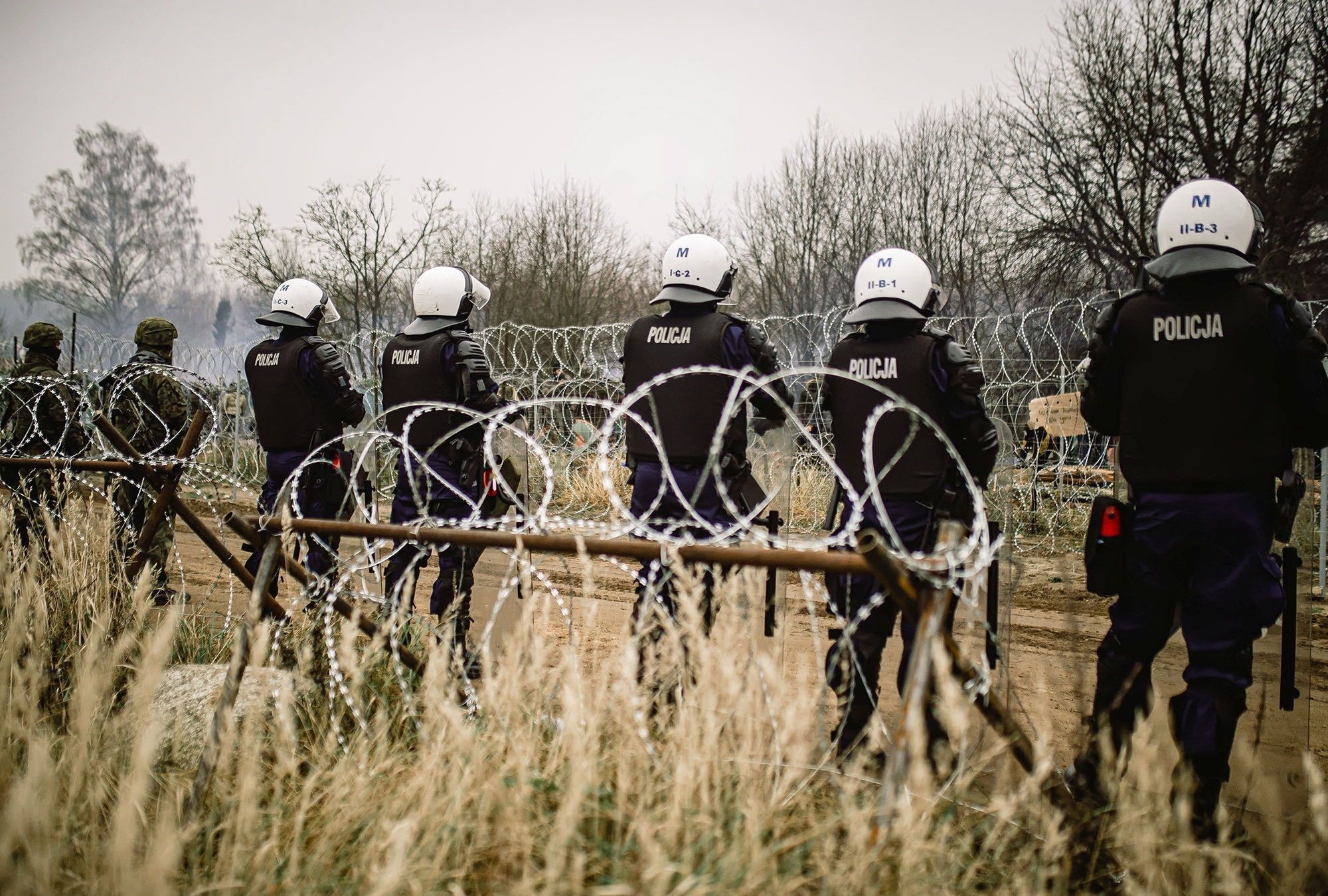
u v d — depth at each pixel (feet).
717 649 8.71
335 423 19.42
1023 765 8.34
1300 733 11.42
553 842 7.20
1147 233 61.31
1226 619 10.48
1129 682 10.43
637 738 8.50
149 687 9.17
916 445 12.21
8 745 9.32
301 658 11.51
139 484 16.61
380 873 7.22
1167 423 10.93
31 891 7.30
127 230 193.06
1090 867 8.48
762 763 8.24
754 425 14.94
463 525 10.09
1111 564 11.27
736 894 6.91
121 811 7.23
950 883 7.15
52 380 20.11
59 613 13.00
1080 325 24.11
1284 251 56.39
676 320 14.34
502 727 8.83
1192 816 9.24
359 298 64.44
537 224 82.02
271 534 10.32
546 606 10.38
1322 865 8.20
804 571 8.19
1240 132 58.54
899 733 7.00
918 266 12.65
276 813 8.44
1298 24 57.06
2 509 15.76
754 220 78.95
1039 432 29.55
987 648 11.86
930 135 73.82
